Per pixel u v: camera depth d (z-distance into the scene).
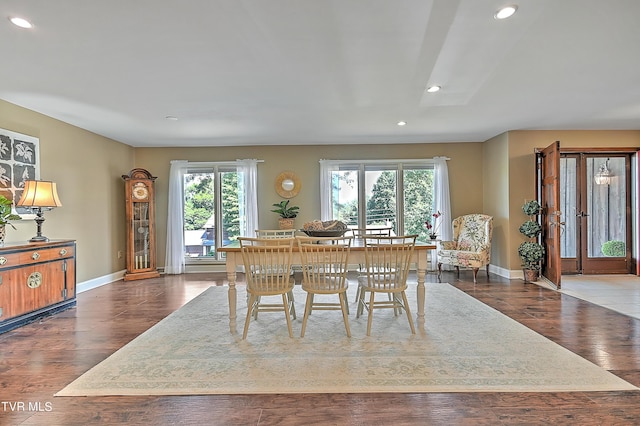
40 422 1.71
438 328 2.96
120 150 5.68
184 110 3.93
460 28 2.23
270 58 2.63
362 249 2.96
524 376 2.11
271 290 2.74
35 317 3.29
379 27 2.20
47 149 4.12
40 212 3.55
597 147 5.20
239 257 2.97
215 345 2.64
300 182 6.13
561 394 1.92
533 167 5.21
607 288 4.48
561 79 3.13
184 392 1.97
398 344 2.61
